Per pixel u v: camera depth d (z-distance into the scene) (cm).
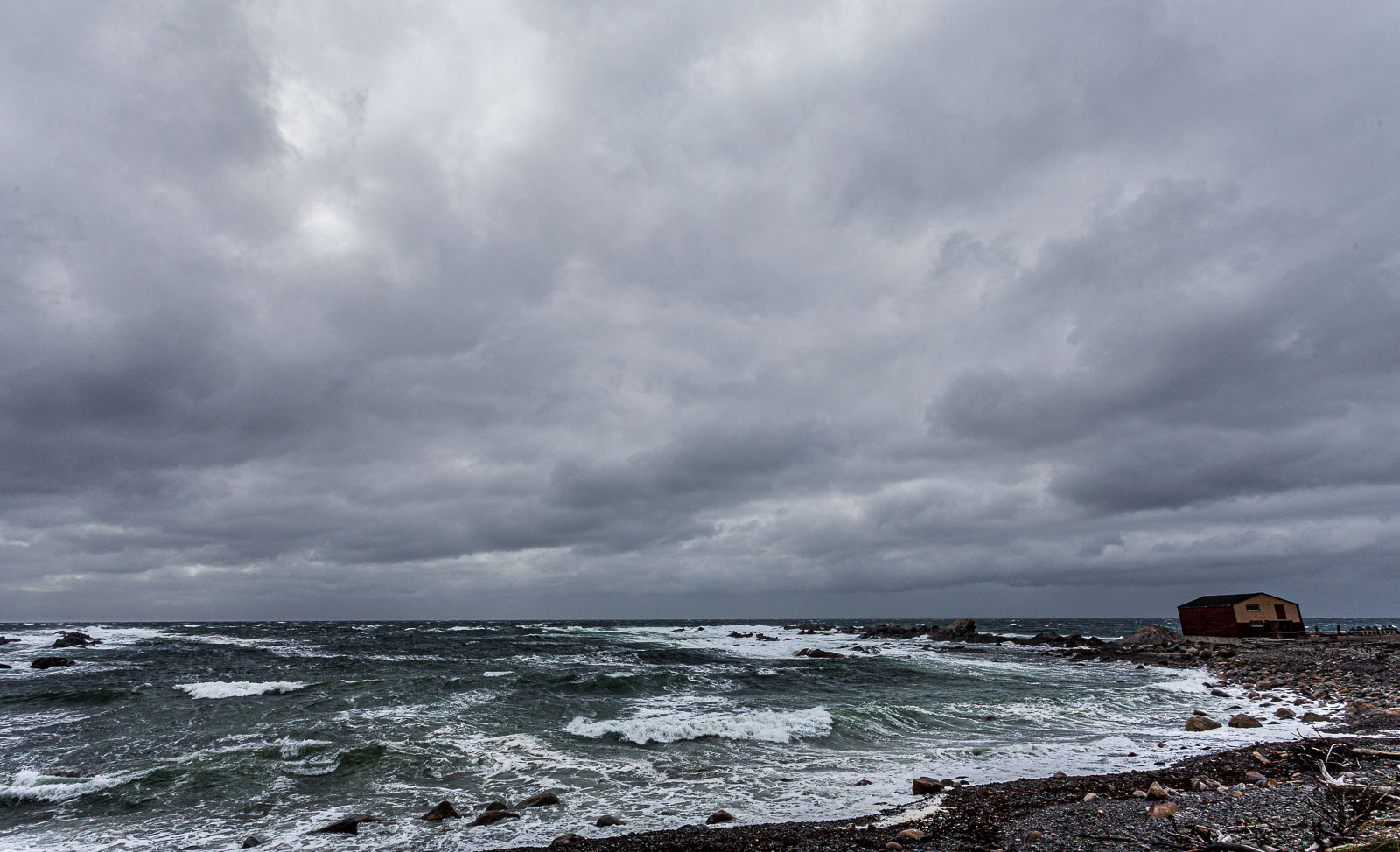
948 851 958
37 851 1095
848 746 1781
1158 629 5844
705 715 2198
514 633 8406
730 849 1013
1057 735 1906
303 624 15138
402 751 1666
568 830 1143
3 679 3453
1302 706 2339
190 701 2502
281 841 1124
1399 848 601
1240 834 909
